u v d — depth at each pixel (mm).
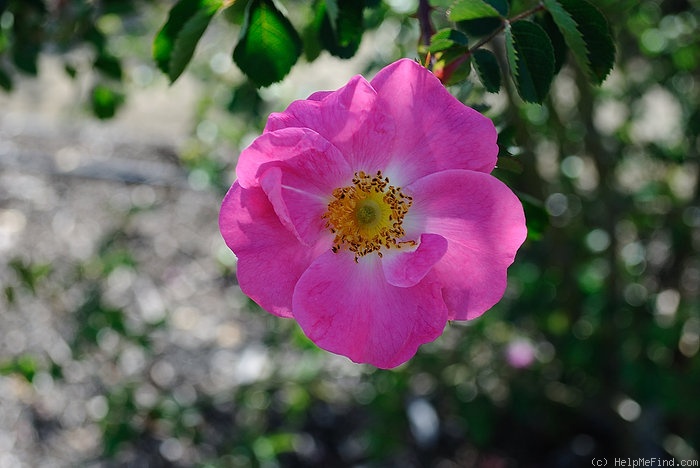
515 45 1507
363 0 1751
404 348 1553
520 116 3396
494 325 4059
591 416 4387
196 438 3861
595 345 3887
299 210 1529
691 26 3711
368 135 1497
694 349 4090
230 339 5039
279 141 1424
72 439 4332
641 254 4016
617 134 4070
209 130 4129
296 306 1521
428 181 1496
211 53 4211
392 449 4066
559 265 3939
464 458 4383
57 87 7523
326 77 5395
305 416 4547
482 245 1506
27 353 4629
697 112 3928
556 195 3922
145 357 4797
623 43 3943
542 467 4336
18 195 6098
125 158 6555
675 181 4465
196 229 5938
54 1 2773
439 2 1671
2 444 4281
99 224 5848
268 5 1672
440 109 1480
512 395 4102
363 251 1566
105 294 5238
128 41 4328
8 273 5254
